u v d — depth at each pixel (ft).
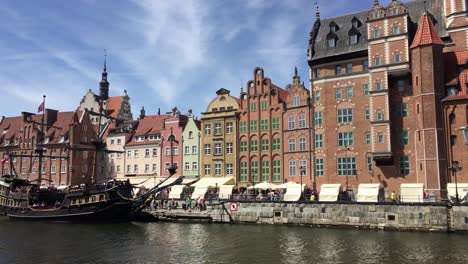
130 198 185.68
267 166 227.40
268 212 175.63
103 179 301.84
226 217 184.14
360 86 200.44
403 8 188.03
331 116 206.39
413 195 160.15
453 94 174.19
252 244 127.95
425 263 98.43
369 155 194.59
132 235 149.69
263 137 230.27
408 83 190.19
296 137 217.97
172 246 126.72
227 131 242.58
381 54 190.60
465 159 168.35
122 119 370.12
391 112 191.42
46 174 324.19
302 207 168.66
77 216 184.44
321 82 211.41
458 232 141.38
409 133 187.42
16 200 204.64
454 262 98.89
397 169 187.73
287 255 110.73
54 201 208.23
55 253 117.19
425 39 176.96
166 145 272.51
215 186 225.56
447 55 184.75
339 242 128.26
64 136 324.19
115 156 298.97
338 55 205.26
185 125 267.59
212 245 127.54
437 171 168.66
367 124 196.65
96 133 331.77
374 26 193.67
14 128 363.15
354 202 158.51
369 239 132.36
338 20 219.20
